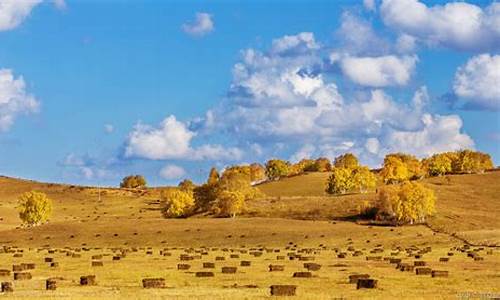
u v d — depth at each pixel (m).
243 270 70.75
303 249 119.06
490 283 57.03
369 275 61.69
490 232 132.88
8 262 87.56
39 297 46.66
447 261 83.62
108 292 50.16
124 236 152.75
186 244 141.00
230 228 156.50
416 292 50.22
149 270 72.00
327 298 46.03
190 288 53.12
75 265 80.06
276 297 46.44
